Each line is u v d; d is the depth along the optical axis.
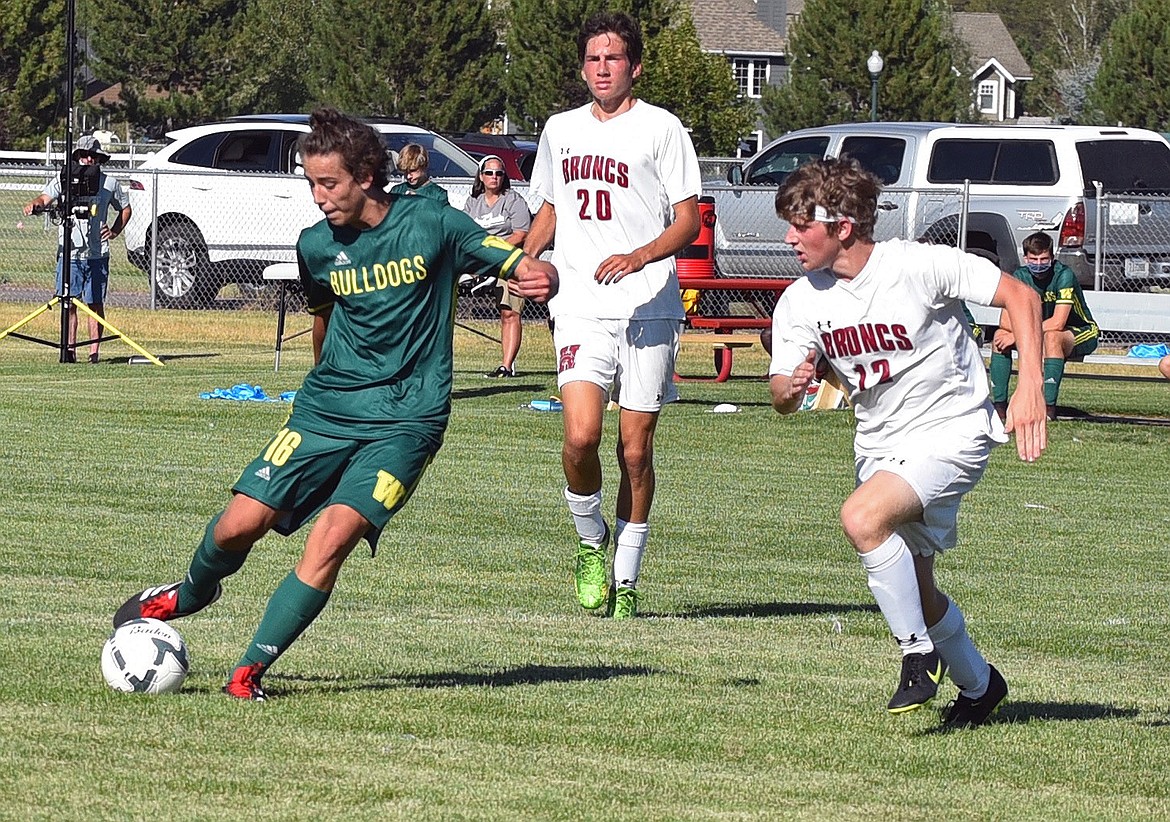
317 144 16.83
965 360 16.73
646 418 23.73
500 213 54.31
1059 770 15.78
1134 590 26.92
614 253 23.61
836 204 16.00
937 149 66.56
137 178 74.06
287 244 72.44
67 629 20.91
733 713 17.58
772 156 71.06
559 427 45.59
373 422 17.27
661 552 29.59
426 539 29.75
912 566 16.39
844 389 17.20
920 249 16.31
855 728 17.16
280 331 57.19
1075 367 64.94
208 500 32.72
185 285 73.50
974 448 16.66
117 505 31.94
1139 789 15.20
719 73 170.75
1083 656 21.97
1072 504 36.62
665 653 21.11
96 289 60.09
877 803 14.38
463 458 40.09
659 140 23.17
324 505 17.64
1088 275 64.81
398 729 16.36
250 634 21.14
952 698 18.86
